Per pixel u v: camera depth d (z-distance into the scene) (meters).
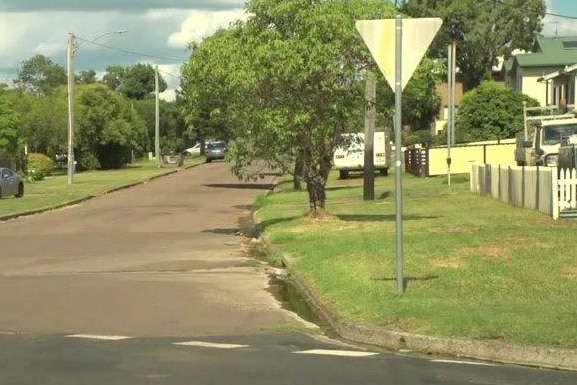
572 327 12.15
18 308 16.02
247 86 25.58
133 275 20.38
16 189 50.81
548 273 16.95
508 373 10.72
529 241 21.72
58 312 15.58
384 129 61.62
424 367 11.09
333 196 43.81
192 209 41.94
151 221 35.56
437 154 59.38
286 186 55.72
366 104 27.11
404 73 14.28
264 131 26.44
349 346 12.59
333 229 26.95
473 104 80.50
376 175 62.25
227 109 27.39
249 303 16.55
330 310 14.61
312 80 26.06
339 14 25.45
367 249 21.42
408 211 32.22
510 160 58.91
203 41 28.25
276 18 26.03
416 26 14.20
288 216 32.59
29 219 37.81
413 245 21.69
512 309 13.52
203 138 121.75
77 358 11.74
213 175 76.00
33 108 91.69
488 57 101.81
